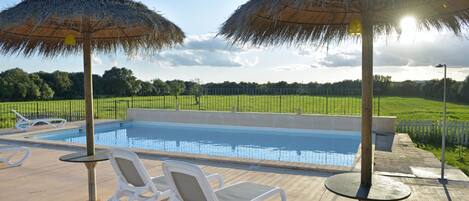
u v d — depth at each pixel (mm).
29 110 17875
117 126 15453
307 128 13125
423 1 2549
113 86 28641
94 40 4516
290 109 16000
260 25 2799
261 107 16359
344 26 3371
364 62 2561
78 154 3797
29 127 12586
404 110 16500
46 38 4195
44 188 4996
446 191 4660
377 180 2668
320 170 5859
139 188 3648
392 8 2646
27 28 3727
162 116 15812
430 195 4504
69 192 4812
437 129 10750
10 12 3053
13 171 5949
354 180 2664
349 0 2312
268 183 5215
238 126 14359
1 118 15211
